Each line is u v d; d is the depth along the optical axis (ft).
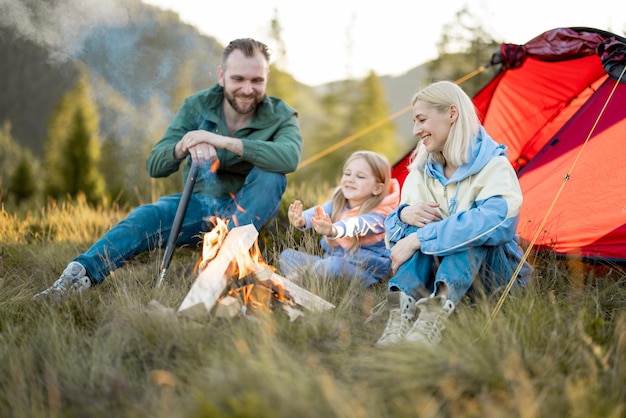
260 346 6.97
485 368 6.31
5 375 6.79
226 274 8.68
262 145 11.17
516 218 8.66
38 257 12.73
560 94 13.84
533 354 6.78
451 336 7.39
